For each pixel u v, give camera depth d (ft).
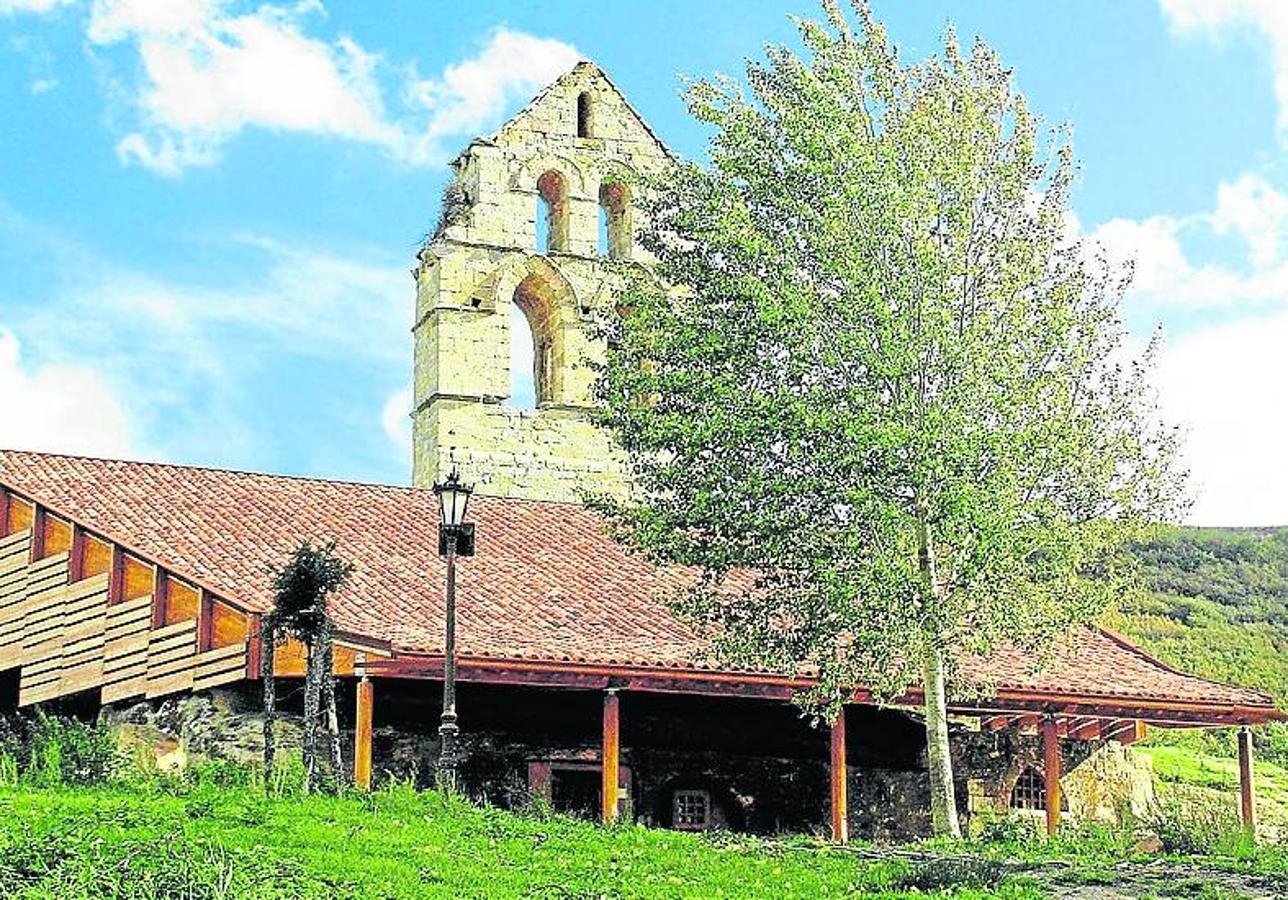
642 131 114.21
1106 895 52.95
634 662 83.30
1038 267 80.69
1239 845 73.46
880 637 76.48
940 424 76.48
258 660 79.61
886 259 79.66
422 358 110.73
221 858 44.86
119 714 85.66
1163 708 94.68
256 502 98.43
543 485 108.47
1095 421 80.38
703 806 91.76
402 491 105.50
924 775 96.84
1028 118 82.99
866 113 82.84
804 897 52.47
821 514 78.43
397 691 86.07
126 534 88.58
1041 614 80.18
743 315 79.77
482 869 52.21
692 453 79.00
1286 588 210.38
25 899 39.47
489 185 110.22
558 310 110.52
